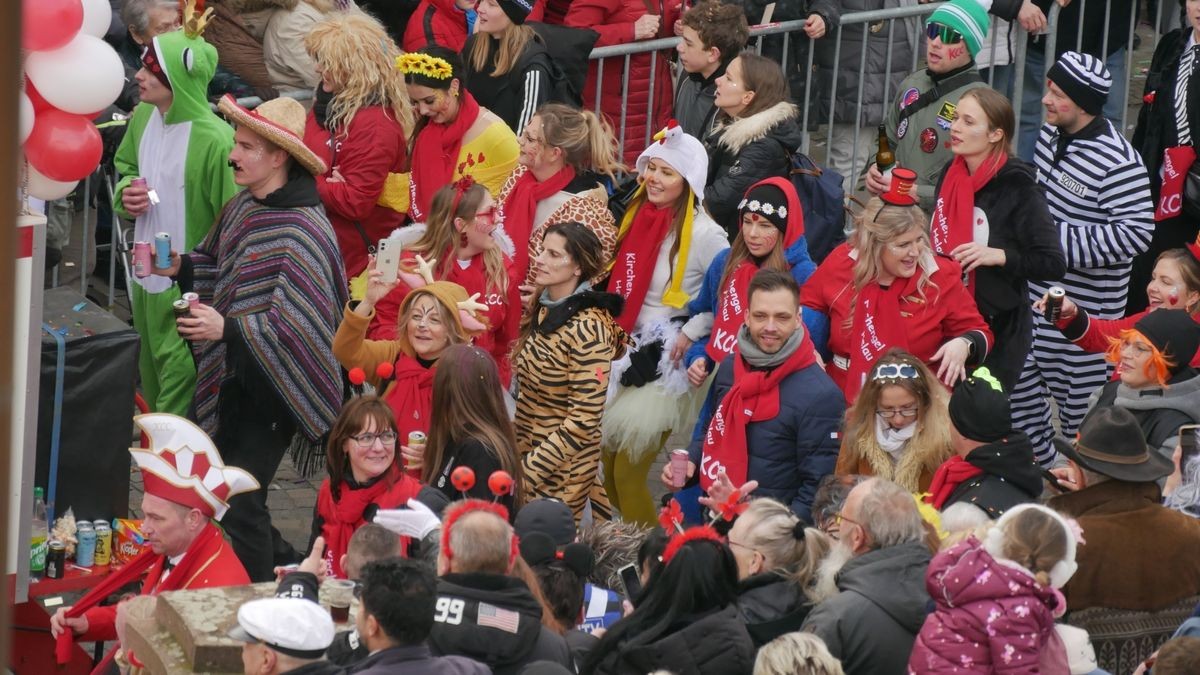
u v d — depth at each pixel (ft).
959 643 43.68
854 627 46.91
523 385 77.97
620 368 83.46
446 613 44.88
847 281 79.05
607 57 108.58
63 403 74.38
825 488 58.75
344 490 65.98
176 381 89.61
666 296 84.12
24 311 59.21
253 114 78.38
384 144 92.43
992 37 111.24
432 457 67.36
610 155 90.74
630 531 65.51
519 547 53.57
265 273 79.10
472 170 95.14
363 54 92.32
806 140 113.70
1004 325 82.69
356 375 71.72
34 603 70.85
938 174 96.89
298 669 42.04
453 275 82.53
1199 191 99.96
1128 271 95.09
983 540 46.68
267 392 79.00
